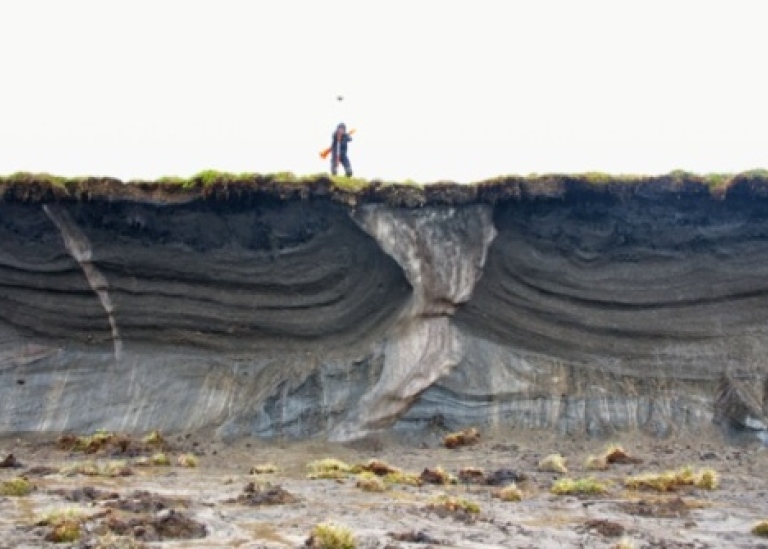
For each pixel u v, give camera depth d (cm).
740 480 1538
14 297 1966
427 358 1903
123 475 1499
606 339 1961
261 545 1004
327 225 1984
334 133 2244
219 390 1902
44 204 1944
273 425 1848
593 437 1845
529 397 1895
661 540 1081
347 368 1908
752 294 1973
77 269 1962
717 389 1897
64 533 1001
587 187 1972
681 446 1789
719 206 1992
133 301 1964
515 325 1964
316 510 1212
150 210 1958
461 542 1049
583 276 1986
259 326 1966
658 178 1978
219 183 1952
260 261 1986
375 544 1018
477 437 1833
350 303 1983
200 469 1605
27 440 1822
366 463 1659
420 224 1966
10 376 1909
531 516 1224
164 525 1062
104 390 1902
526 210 1991
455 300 1934
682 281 1986
